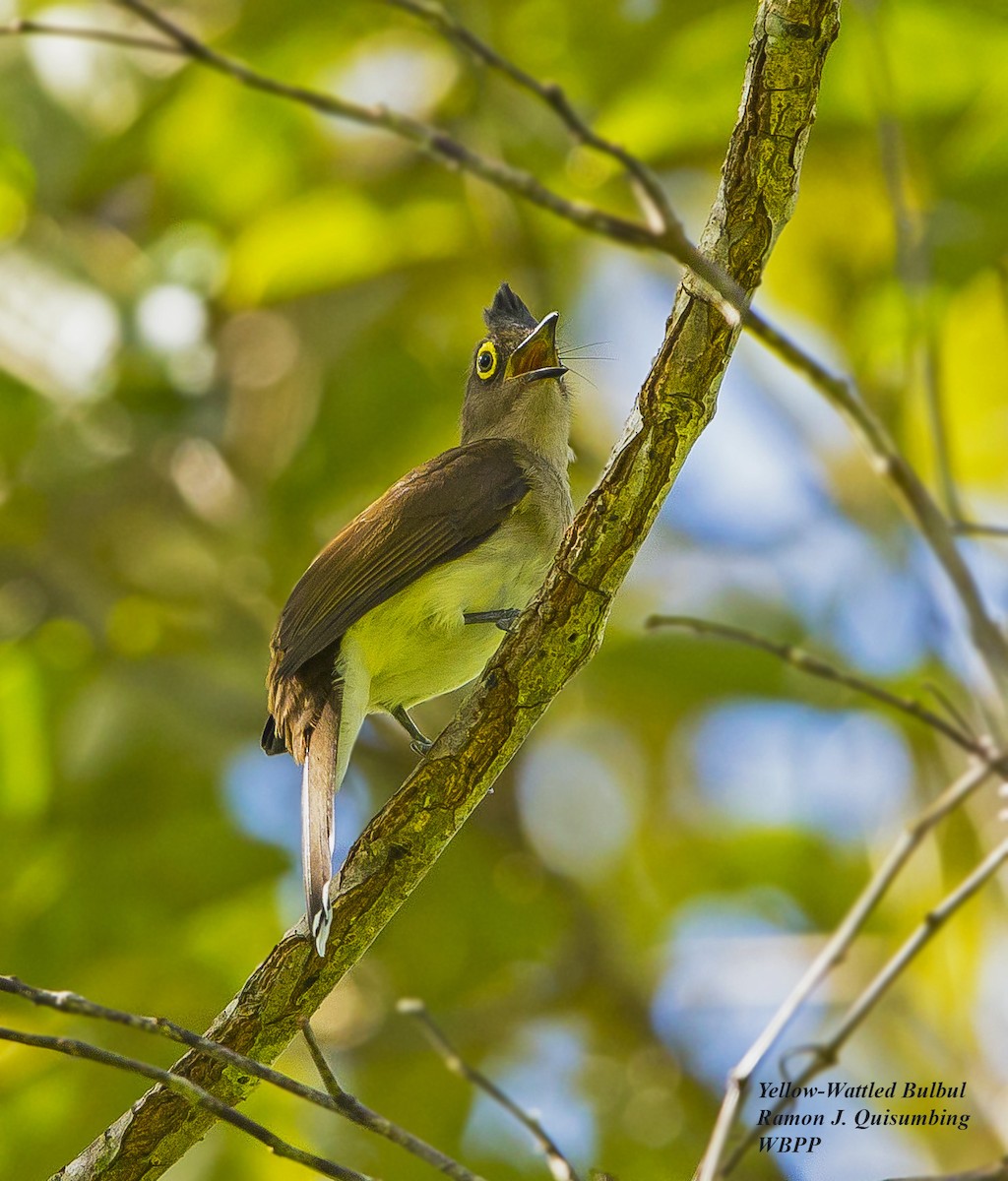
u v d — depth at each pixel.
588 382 13.94
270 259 13.17
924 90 11.93
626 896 13.55
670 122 11.70
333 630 8.79
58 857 12.92
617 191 12.59
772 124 6.54
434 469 9.46
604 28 12.12
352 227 13.19
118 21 12.66
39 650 13.16
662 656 12.96
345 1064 12.10
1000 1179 6.49
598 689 13.71
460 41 7.17
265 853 12.84
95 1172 6.93
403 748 13.39
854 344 12.81
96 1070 10.95
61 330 12.55
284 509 13.70
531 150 12.43
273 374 14.13
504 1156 11.66
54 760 13.10
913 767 12.35
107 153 12.81
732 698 12.91
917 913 11.89
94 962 12.41
